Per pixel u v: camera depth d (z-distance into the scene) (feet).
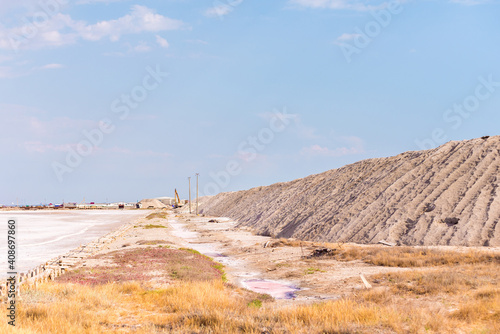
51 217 410.93
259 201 342.23
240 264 114.01
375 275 79.92
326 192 222.28
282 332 41.88
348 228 158.61
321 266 100.94
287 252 126.41
